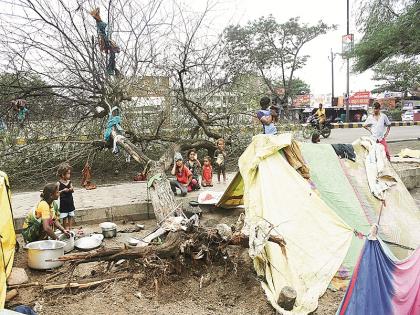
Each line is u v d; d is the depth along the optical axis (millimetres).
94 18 10438
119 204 8445
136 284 5227
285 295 4617
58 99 11891
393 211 6715
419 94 50500
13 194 10000
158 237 6070
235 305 4902
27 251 6008
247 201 5895
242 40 14422
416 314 4102
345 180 6906
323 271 5273
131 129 12062
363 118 37906
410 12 15125
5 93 11305
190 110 11961
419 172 11625
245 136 13609
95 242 6496
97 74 10969
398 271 4086
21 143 11516
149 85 11898
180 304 4902
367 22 17094
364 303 3930
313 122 21578
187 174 9531
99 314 4609
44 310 4648
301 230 5605
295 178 6156
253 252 4941
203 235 5555
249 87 13633
